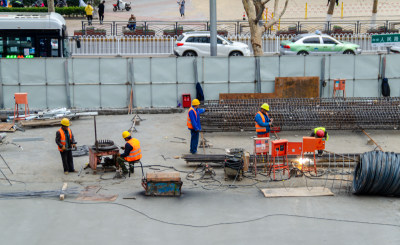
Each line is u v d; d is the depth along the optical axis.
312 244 11.24
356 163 14.45
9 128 20.28
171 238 11.49
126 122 22.09
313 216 12.72
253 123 20.25
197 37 32.09
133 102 24.53
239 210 13.05
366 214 12.85
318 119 20.30
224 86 24.75
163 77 24.53
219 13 51.22
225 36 37.28
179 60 24.48
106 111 23.75
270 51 36.78
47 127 21.28
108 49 35.41
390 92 25.30
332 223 12.32
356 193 14.10
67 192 13.88
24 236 11.50
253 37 29.09
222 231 11.86
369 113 20.52
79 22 46.56
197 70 24.50
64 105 24.50
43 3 50.50
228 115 20.31
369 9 54.12
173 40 35.75
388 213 12.92
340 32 39.66
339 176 15.57
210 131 20.19
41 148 18.20
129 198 13.70
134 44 35.56
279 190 14.30
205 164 16.03
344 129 20.39
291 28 39.56
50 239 11.38
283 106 21.36
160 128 21.20
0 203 13.24
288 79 24.06
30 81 24.19
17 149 18.03
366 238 11.55
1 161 16.61
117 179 15.18
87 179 15.16
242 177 15.33
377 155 13.84
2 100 24.17
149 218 12.52
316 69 24.94
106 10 52.97
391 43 18.11
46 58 24.11
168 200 13.69
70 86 24.33
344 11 53.41
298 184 14.91
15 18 27.70
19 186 14.45
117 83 24.47
